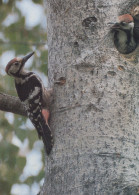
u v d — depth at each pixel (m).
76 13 10.89
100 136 9.83
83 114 10.07
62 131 10.16
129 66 10.50
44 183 10.20
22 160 15.81
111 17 10.77
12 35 17.44
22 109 11.68
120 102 10.13
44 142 10.36
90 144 9.79
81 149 9.80
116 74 10.34
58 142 10.14
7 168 15.81
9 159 15.75
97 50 10.53
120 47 10.87
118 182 9.47
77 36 10.75
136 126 10.10
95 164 9.61
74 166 9.73
